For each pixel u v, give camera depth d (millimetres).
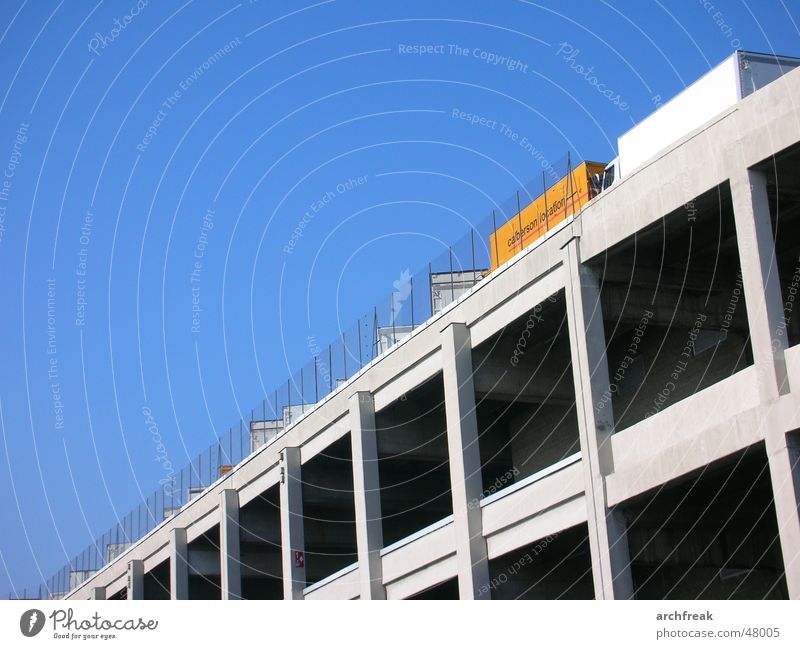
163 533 63469
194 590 63938
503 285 40438
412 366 44781
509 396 42344
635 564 36938
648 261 37125
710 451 31656
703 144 32719
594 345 36062
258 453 55000
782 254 37406
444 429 48344
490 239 44250
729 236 35625
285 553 51219
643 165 34781
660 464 33219
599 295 36594
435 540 42594
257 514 57594
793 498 29078
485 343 42344
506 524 39375
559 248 37719
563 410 44844
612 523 34750
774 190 32594
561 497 36969
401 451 47469
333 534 54781
